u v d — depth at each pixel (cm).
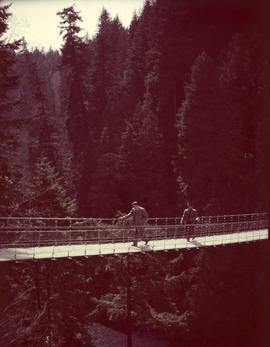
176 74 3941
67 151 5209
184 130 3133
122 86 5131
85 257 1161
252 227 1831
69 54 4491
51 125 4331
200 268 2475
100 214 3747
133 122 4088
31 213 1998
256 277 2234
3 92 1738
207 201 2903
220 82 3127
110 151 4112
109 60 5294
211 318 2356
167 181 3778
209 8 3538
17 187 1862
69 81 4644
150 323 2377
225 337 2347
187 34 3884
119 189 3906
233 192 2822
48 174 2273
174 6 3869
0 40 1650
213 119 3003
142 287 2258
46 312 1684
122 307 2244
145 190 3869
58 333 1697
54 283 1855
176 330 2469
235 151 2922
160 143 3872
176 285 2389
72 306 1966
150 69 4525
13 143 1775
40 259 1107
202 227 1666
